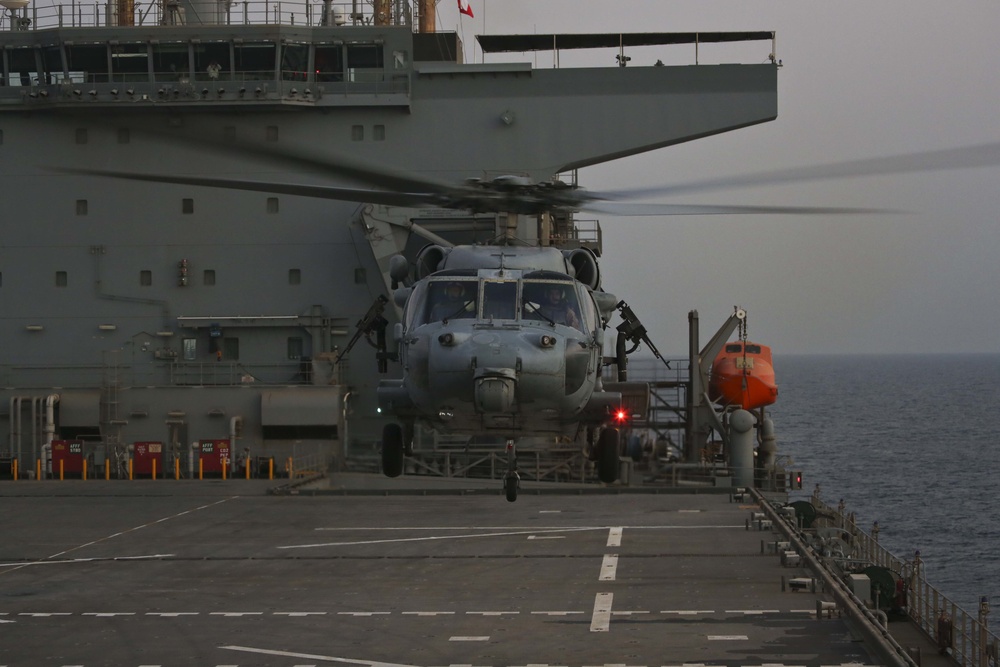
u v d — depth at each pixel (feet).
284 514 111.65
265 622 65.92
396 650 58.95
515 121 142.61
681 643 59.26
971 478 332.80
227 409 142.31
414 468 141.90
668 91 141.69
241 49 140.26
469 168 142.61
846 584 71.36
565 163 142.41
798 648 57.77
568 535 97.30
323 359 142.00
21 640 62.34
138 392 142.61
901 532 239.71
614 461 78.84
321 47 141.38
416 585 76.59
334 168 59.00
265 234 146.10
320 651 58.95
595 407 69.67
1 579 80.12
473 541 94.79
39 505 118.52
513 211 69.00
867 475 342.03
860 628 59.72
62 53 140.87
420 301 68.08
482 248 71.77
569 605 69.41
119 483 135.85
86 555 89.51
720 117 140.87
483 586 75.92
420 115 143.23
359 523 105.50
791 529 92.27
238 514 111.75
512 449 71.87
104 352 145.48
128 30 139.64
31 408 141.90
